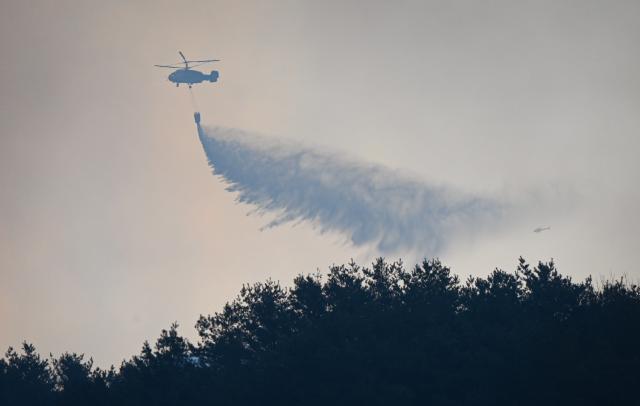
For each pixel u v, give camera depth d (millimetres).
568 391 191375
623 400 186750
